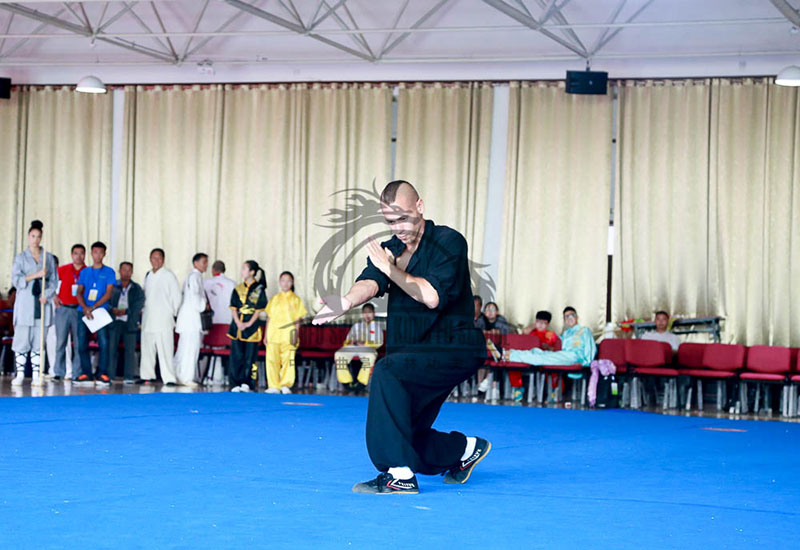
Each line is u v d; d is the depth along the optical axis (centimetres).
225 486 438
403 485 426
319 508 385
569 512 391
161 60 1388
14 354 1320
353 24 1266
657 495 446
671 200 1255
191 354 1196
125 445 589
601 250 1272
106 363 1174
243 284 1171
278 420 777
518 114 1305
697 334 1238
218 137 1390
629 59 1270
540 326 1198
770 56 1231
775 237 1227
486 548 318
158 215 1405
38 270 1178
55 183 1431
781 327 1220
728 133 1244
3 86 1400
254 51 1377
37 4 1364
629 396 1131
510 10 1126
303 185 1363
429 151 1330
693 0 1230
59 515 359
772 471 550
